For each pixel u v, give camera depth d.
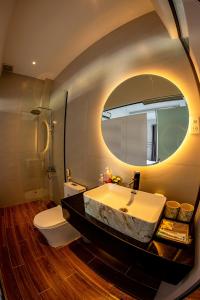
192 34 0.61
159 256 0.75
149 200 1.13
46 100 2.87
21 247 1.69
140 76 1.32
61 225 1.62
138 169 1.35
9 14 1.20
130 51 1.38
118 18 1.37
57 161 2.58
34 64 2.28
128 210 1.13
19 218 2.32
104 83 1.63
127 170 1.43
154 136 1.24
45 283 1.27
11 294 1.18
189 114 1.05
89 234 1.06
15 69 2.46
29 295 1.17
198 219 0.87
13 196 2.73
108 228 0.97
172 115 1.14
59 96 2.53
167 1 0.75
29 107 2.79
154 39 1.22
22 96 2.73
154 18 1.23
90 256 1.56
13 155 2.71
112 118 1.54
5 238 1.85
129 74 1.40
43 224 1.56
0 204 2.63
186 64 1.06
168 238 0.85
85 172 1.92
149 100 1.26
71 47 1.85
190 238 0.86
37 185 2.93
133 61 1.36
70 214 1.24
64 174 2.37
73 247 1.69
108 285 1.25
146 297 1.14
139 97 1.33
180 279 0.71
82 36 1.64
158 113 1.21
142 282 1.25
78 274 1.35
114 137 1.54
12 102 2.66
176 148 1.12
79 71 2.00
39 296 1.17
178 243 0.82
